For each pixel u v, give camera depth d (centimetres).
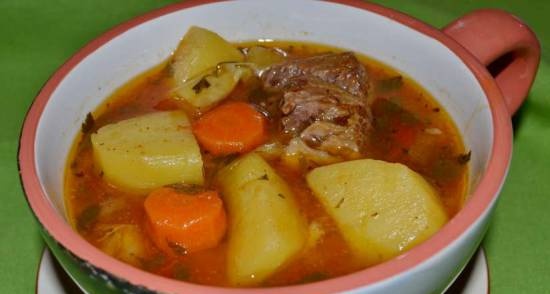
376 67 30
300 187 26
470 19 27
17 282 29
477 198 20
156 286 18
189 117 29
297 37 31
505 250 30
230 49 31
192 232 24
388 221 23
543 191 32
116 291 19
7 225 31
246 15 31
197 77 29
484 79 25
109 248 24
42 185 21
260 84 30
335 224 24
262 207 24
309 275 23
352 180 25
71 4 41
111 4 41
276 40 32
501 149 22
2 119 36
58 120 25
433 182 26
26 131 23
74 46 39
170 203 24
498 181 21
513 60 28
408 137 27
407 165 26
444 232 19
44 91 25
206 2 30
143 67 30
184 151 26
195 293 18
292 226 24
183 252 24
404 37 29
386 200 24
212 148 27
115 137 26
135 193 26
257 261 23
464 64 26
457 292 27
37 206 20
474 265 28
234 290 18
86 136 27
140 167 25
